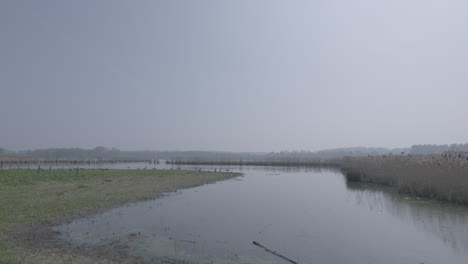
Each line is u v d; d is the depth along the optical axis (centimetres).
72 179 3117
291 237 1244
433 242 1165
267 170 6575
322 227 1412
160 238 1211
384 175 2934
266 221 1528
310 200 2202
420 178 2242
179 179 3644
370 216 1633
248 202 2111
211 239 1206
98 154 16000
